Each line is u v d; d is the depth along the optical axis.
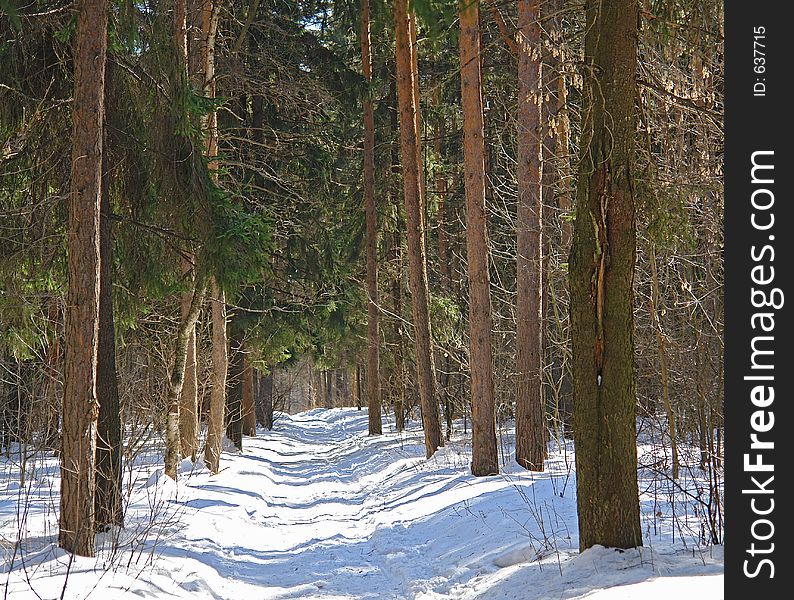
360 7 22.16
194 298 13.61
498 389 18.56
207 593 7.71
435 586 7.71
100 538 8.86
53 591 6.52
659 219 7.64
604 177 6.69
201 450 18.05
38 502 10.72
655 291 8.38
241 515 11.95
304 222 21.89
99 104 8.12
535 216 13.62
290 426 39.03
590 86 6.80
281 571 9.03
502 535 8.61
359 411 45.97
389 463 17.94
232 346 21.66
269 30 19.89
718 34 7.44
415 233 16.95
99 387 9.24
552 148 15.48
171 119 9.66
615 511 6.67
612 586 5.81
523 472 13.10
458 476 13.31
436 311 23.30
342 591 8.00
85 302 7.99
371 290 24.69
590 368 6.79
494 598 6.58
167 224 10.34
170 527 9.90
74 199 7.99
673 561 6.32
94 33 8.08
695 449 10.00
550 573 6.66
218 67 17.77
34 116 9.38
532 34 12.87
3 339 10.64
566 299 16.23
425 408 17.11
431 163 24.28
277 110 21.80
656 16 7.80
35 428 12.77
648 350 11.00
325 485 17.03
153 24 9.48
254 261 10.65
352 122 26.44
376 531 10.77
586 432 6.80
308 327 23.03
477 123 13.54
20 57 9.09
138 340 16.47
